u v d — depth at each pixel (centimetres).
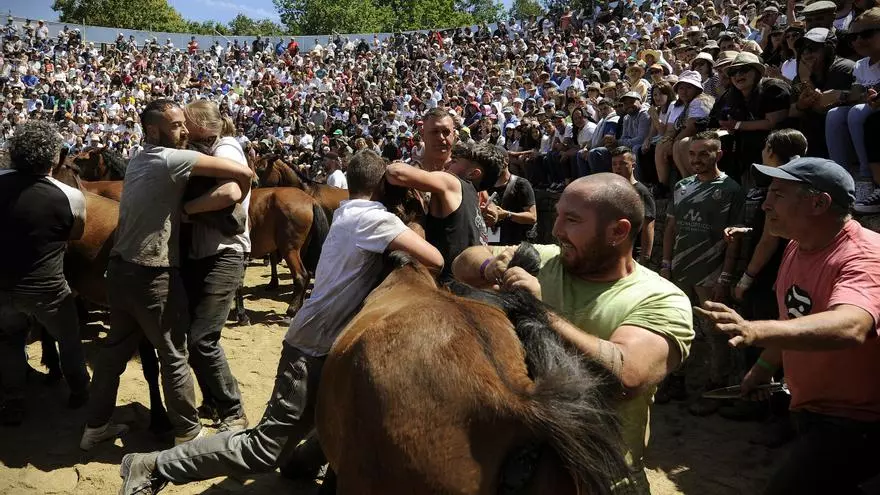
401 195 285
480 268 222
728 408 430
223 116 402
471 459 148
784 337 183
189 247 374
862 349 218
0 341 390
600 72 1415
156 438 391
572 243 188
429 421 151
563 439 144
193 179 351
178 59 3300
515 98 1595
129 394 448
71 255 446
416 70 2558
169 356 354
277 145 1370
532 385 155
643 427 187
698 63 801
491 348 161
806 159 232
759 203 484
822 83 518
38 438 386
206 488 344
